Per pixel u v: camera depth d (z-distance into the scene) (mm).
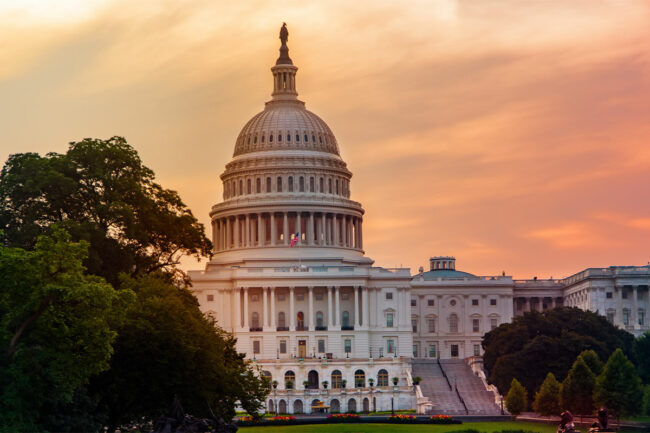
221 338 163250
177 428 125062
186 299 162750
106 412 140875
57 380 120562
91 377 138625
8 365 119500
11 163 169000
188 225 174625
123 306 129000
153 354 139625
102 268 158625
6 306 120688
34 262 120312
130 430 165625
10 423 117000
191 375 143125
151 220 169000
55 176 159500
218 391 152125
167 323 140875
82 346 124438
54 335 122188
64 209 163500
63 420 125562
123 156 170375
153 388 139750
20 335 120688
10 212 162750
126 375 139500
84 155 168000
